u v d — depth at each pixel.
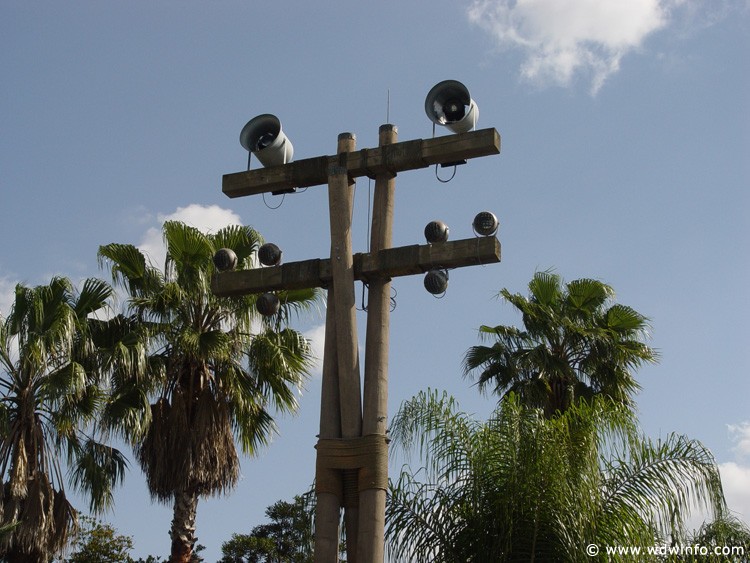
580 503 13.22
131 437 20.95
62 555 20.64
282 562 28.59
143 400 21.14
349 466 12.12
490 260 12.45
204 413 21.69
